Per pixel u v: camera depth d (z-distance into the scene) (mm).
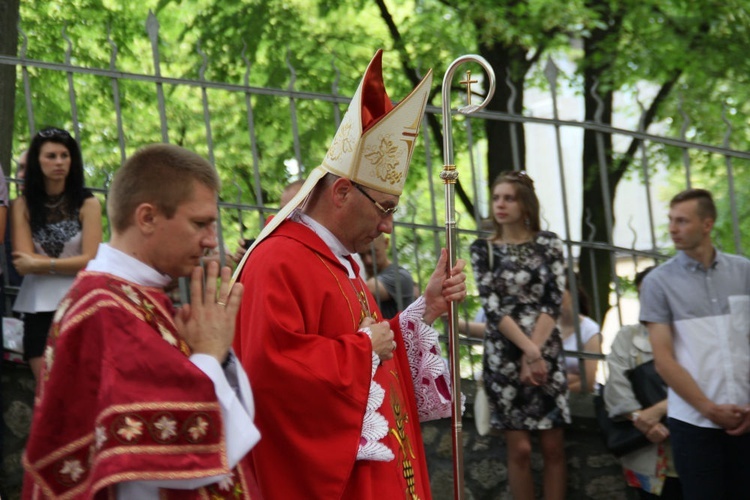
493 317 6645
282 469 4145
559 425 6625
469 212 11734
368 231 4543
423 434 7039
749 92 11680
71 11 11656
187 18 12047
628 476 6805
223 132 10398
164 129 6812
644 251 7328
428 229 7180
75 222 6387
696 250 6195
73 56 11445
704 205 6176
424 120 7180
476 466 7055
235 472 3438
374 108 4523
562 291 6660
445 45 11875
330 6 11984
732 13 11500
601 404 6855
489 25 11141
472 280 8664
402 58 12047
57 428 3227
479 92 11922
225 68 11719
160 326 3305
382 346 4328
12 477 6680
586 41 11805
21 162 6828
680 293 6191
